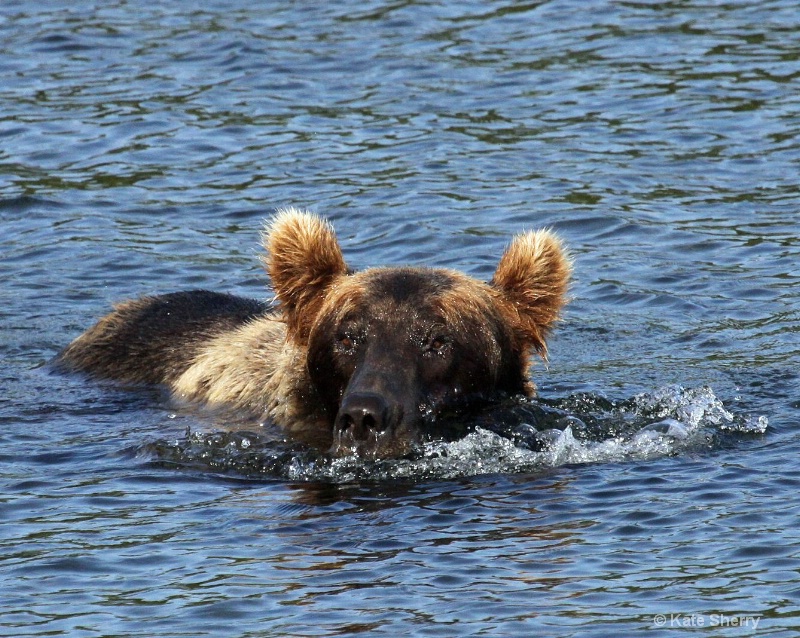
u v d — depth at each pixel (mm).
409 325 13406
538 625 10289
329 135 26094
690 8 32656
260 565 11383
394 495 12797
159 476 13453
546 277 14539
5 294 20203
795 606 10453
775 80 27859
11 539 12000
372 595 10805
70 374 17219
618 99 27297
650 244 21469
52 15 33719
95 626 10469
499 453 13570
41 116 27203
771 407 15336
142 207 23375
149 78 29234
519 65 29391
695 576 11000
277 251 14461
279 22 32844
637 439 14141
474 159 24781
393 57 30078
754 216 22281
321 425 14328
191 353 16438
